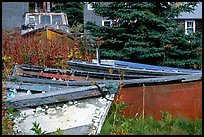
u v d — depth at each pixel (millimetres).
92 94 4020
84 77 6602
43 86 4852
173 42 12211
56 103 3922
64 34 13070
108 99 4047
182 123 4121
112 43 12453
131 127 3920
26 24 16172
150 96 4523
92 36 12891
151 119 4234
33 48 10289
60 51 10422
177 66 12070
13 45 10180
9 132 3393
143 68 7566
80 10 29219
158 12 12344
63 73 6898
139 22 11953
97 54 10664
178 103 4523
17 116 3727
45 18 16922
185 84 4547
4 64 7375
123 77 6059
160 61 12094
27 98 3828
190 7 12500
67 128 3623
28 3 24453
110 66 7465
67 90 4035
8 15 23547
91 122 3721
